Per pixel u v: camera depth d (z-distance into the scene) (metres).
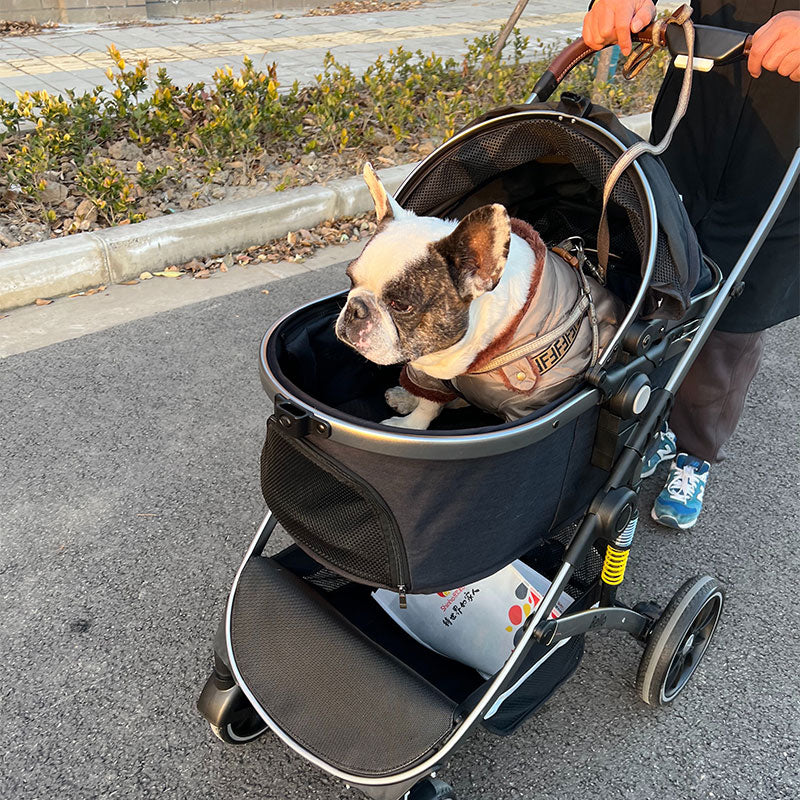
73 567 1.28
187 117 2.57
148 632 1.18
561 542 1.08
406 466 0.74
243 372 1.75
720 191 1.28
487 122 0.99
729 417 1.41
